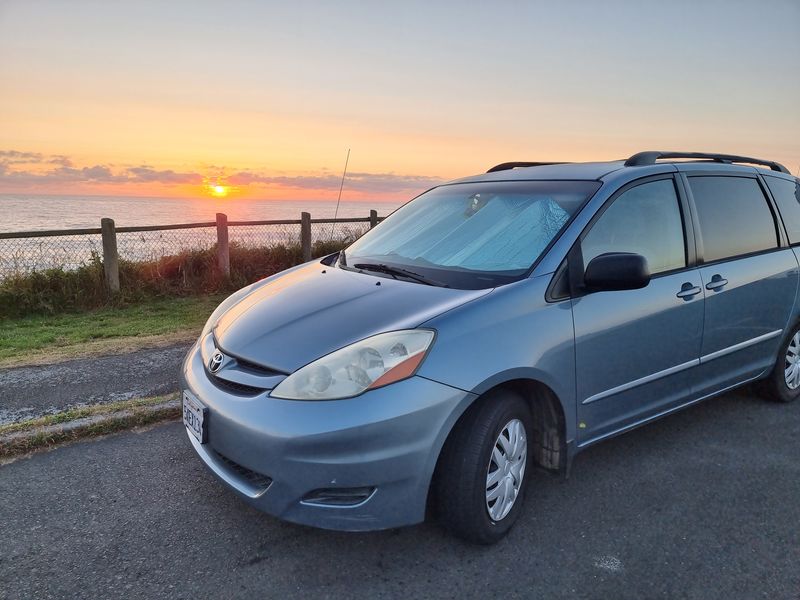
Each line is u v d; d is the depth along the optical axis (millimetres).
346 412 2123
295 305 2773
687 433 3689
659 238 3139
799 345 4141
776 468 3232
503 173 3717
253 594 2203
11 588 2203
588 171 3244
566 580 2293
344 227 10773
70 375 4617
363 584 2268
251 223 9602
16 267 7641
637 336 2889
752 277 3559
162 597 2176
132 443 3467
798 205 4176
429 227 3400
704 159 3803
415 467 2189
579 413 2701
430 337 2268
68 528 2605
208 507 2801
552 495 2936
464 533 2420
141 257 8609
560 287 2637
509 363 2359
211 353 2697
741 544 2531
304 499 2188
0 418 3760
